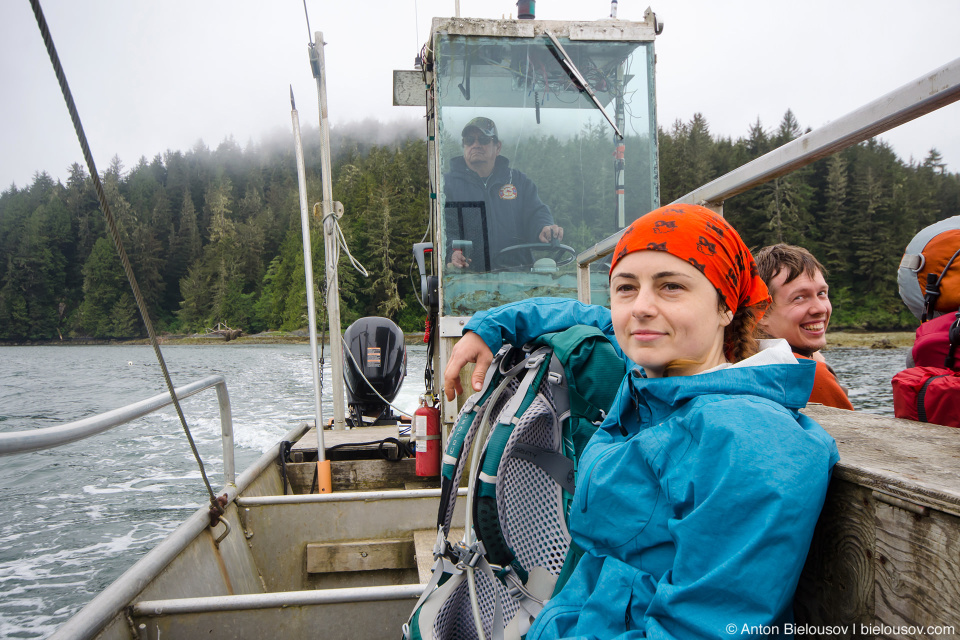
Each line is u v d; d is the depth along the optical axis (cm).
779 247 178
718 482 75
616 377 128
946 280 152
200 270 8262
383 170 8312
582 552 108
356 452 412
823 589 86
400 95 436
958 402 123
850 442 97
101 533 494
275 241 8962
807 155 108
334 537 280
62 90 97
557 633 92
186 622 168
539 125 349
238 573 243
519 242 348
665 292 91
